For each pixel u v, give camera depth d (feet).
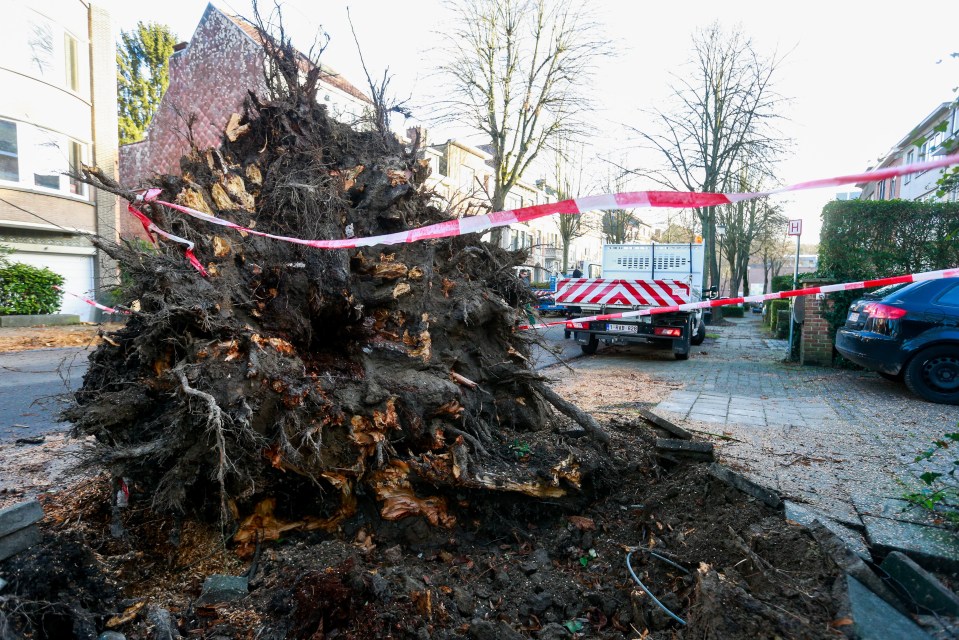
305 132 13.16
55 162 54.85
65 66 55.88
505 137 70.28
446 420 11.20
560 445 12.03
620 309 36.50
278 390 9.05
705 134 76.38
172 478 8.63
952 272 11.24
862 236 32.09
